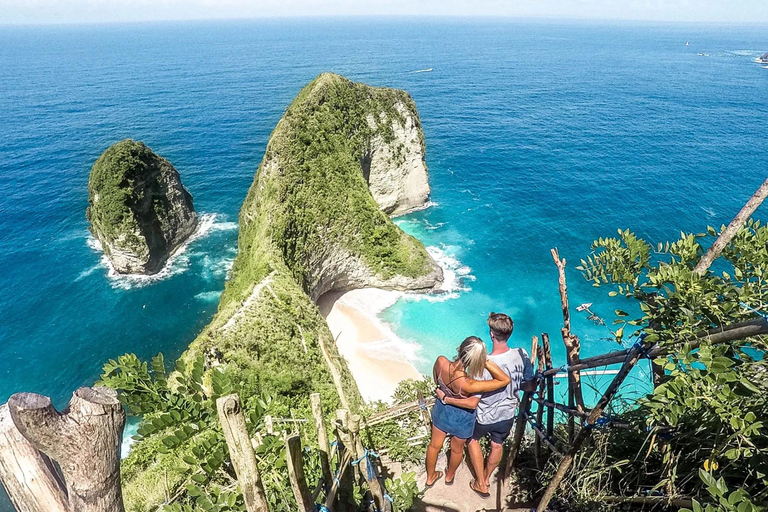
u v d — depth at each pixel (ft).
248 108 522.88
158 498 36.76
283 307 119.96
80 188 269.85
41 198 255.09
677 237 218.79
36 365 147.33
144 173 183.01
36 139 387.96
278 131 170.81
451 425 23.65
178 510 19.13
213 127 429.79
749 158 317.01
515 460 27.81
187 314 169.58
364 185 182.19
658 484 17.89
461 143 352.49
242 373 97.71
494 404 23.02
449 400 23.31
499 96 556.51
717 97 545.03
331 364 23.13
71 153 347.36
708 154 326.44
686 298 15.89
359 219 171.83
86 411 10.27
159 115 483.92
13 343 154.30
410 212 230.48
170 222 197.16
